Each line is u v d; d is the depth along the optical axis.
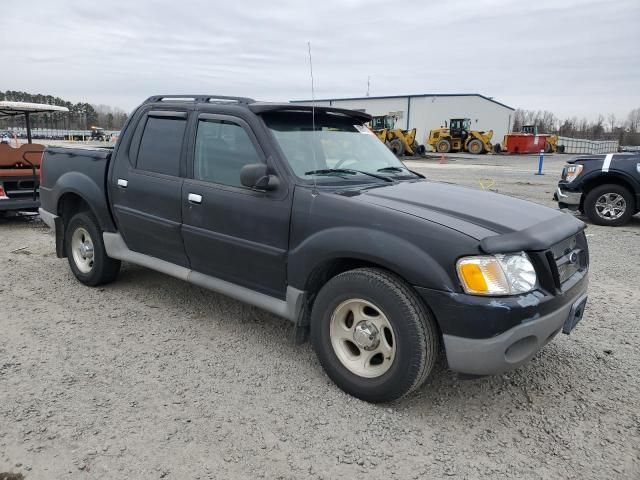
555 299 2.98
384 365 3.15
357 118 4.52
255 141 3.71
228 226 3.81
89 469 2.60
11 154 8.39
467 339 2.83
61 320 4.46
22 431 2.88
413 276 2.91
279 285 3.65
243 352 3.93
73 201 5.41
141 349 3.94
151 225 4.40
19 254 6.65
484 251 2.81
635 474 2.66
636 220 10.34
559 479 2.62
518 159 34.81
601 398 3.38
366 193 3.46
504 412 3.21
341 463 2.70
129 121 4.73
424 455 2.78
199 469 2.62
